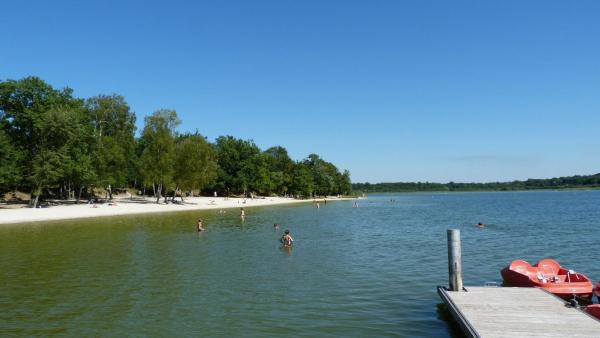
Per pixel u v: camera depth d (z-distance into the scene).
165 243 37.34
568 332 12.27
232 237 41.94
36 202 73.50
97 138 87.12
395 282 21.73
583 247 33.94
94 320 15.73
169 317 16.02
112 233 45.16
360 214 81.69
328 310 16.78
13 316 16.25
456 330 14.42
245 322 15.38
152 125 91.44
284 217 71.94
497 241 38.38
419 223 59.47
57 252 32.06
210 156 101.88
